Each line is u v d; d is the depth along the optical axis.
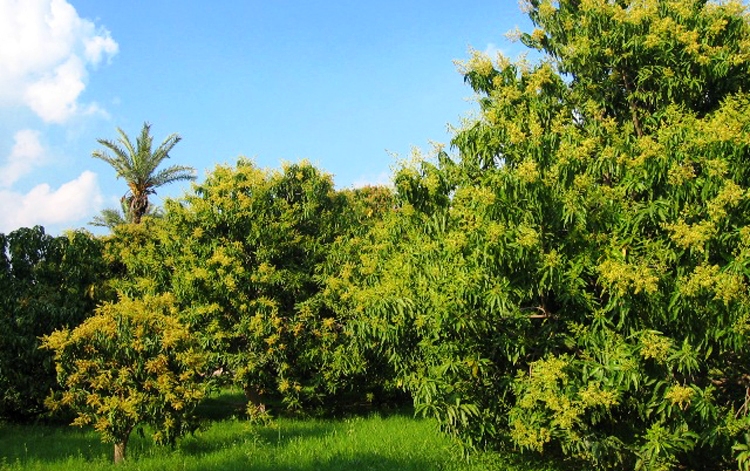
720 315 4.99
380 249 9.59
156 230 13.86
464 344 6.32
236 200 10.74
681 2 6.60
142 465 6.84
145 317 7.44
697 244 4.97
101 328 7.25
